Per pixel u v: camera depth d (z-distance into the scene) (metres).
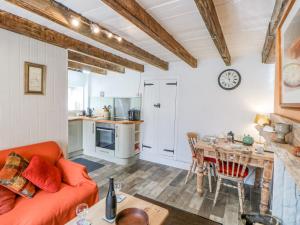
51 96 2.64
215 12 1.75
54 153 2.40
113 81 4.98
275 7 1.63
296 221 1.58
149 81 4.42
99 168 3.86
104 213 1.57
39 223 1.52
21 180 1.82
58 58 2.69
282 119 1.63
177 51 2.73
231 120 3.56
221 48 2.45
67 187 2.05
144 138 4.54
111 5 1.45
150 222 1.48
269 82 3.23
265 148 2.60
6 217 1.53
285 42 1.50
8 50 2.14
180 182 3.32
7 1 1.51
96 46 3.07
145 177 3.49
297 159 1.00
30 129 2.42
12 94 2.21
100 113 5.19
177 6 1.74
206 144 2.94
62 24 1.82
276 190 1.88
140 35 2.49
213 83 3.69
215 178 3.38
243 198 2.64
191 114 3.94
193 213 2.42
